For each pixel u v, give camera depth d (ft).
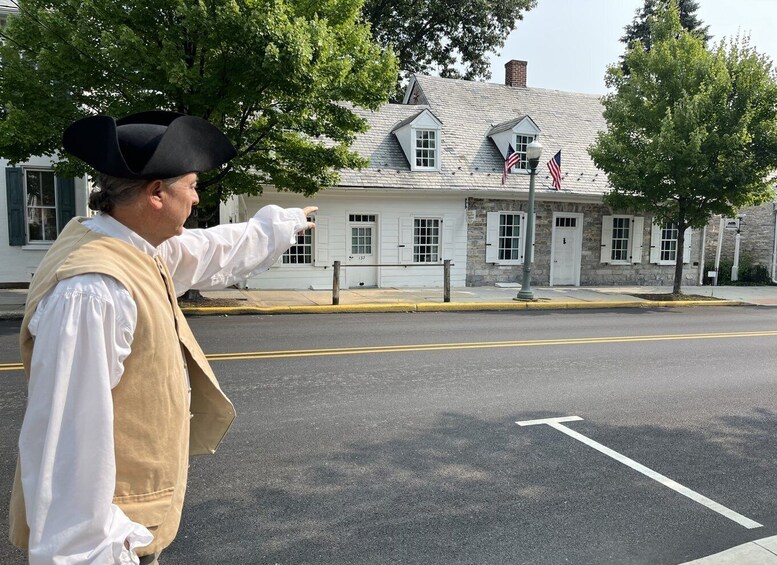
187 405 4.81
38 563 3.57
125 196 4.49
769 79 49.11
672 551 10.07
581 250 61.41
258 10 31.55
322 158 38.88
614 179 52.31
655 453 14.67
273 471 13.00
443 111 62.59
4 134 30.76
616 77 55.01
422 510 11.34
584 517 11.23
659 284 65.41
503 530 10.64
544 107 69.15
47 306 3.85
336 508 11.32
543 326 35.91
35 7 32.42
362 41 37.73
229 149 5.08
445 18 87.92
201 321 35.53
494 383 21.08
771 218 71.87
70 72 32.32
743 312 46.73
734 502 12.06
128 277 4.20
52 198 46.62
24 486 3.74
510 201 57.72
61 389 3.70
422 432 15.75
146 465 4.32
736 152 48.24
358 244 53.57
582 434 15.93
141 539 4.03
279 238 6.33
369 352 26.03
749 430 16.62
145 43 32.83
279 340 28.81
